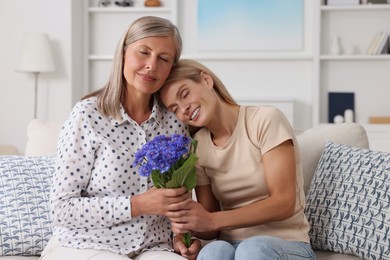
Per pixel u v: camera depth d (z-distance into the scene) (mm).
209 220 2043
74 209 2064
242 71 5996
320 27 5715
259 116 2188
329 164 2498
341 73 5840
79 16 5988
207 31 6004
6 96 5871
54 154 2768
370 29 5789
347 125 2703
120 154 2113
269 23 5930
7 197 2461
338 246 2350
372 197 2303
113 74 2168
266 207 2082
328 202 2412
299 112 5938
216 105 2209
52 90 5828
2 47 5844
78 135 2104
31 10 5801
